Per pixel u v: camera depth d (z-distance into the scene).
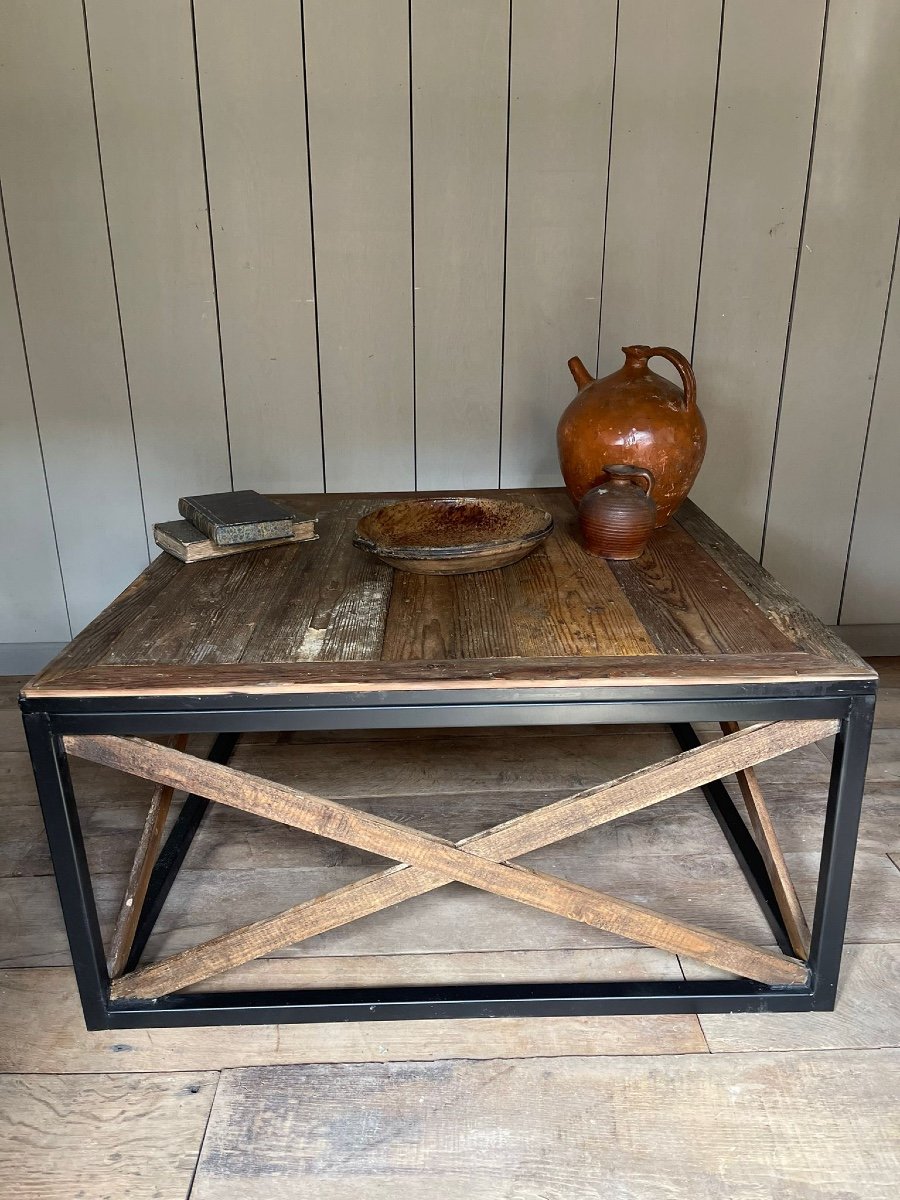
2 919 1.47
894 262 2.08
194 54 1.89
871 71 1.94
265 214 2.01
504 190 2.01
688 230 2.05
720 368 2.16
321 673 1.12
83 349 2.09
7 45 1.87
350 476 2.23
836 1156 1.07
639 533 1.48
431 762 1.91
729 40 1.92
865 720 1.13
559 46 1.91
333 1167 1.06
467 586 1.42
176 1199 1.02
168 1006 1.26
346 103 1.93
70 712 1.11
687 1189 1.03
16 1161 1.07
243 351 2.11
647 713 1.13
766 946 1.38
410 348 2.12
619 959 1.37
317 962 1.37
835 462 2.25
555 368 2.15
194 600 1.38
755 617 1.29
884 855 1.59
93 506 2.23
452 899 1.51
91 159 1.95
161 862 1.56
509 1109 1.13
